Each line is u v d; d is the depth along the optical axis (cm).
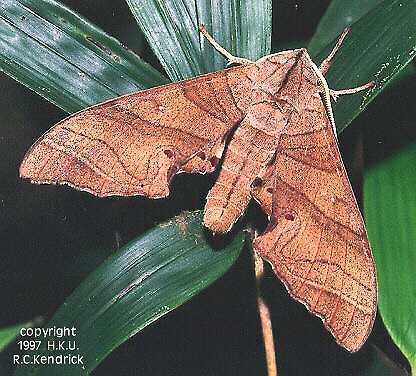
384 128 21
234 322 26
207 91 19
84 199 25
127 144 18
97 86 19
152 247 19
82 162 18
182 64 20
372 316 18
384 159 20
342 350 25
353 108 19
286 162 19
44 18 19
